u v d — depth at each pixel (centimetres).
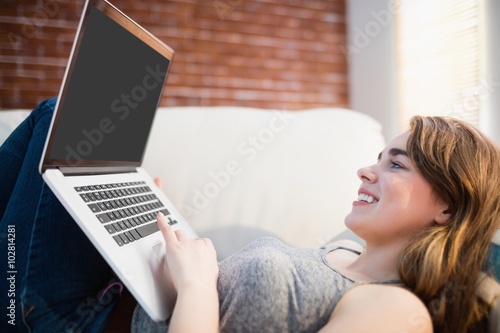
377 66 255
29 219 81
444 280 72
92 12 72
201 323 62
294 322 70
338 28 289
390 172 82
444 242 74
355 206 85
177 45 259
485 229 76
